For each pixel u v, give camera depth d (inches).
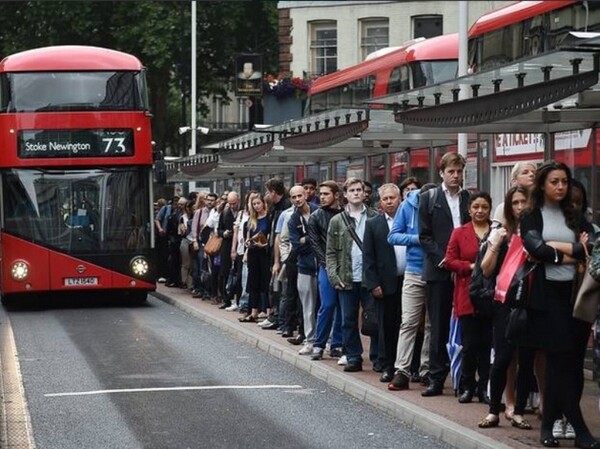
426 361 657.6
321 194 752.3
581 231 481.1
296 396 657.0
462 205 611.5
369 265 656.4
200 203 1289.4
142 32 2605.8
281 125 1149.1
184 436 544.7
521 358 518.3
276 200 979.3
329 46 2164.1
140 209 1225.4
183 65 2527.1
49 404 634.2
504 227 534.0
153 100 2755.9
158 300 1352.1
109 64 1219.2
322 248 752.3
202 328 1024.9
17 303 1291.8
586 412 558.9
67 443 532.4
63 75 1210.6
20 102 1200.8
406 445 518.9
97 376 732.7
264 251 1005.2
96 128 1212.5
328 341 815.7
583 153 727.7
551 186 477.1
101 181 1216.2
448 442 522.9
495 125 743.7
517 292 478.9
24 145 1200.2
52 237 1208.2
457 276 583.8
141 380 715.4
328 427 564.4
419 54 1296.8
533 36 1010.1
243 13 2719.0
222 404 631.2
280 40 2210.9
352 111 957.2
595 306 449.7
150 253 1229.1
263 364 786.8
